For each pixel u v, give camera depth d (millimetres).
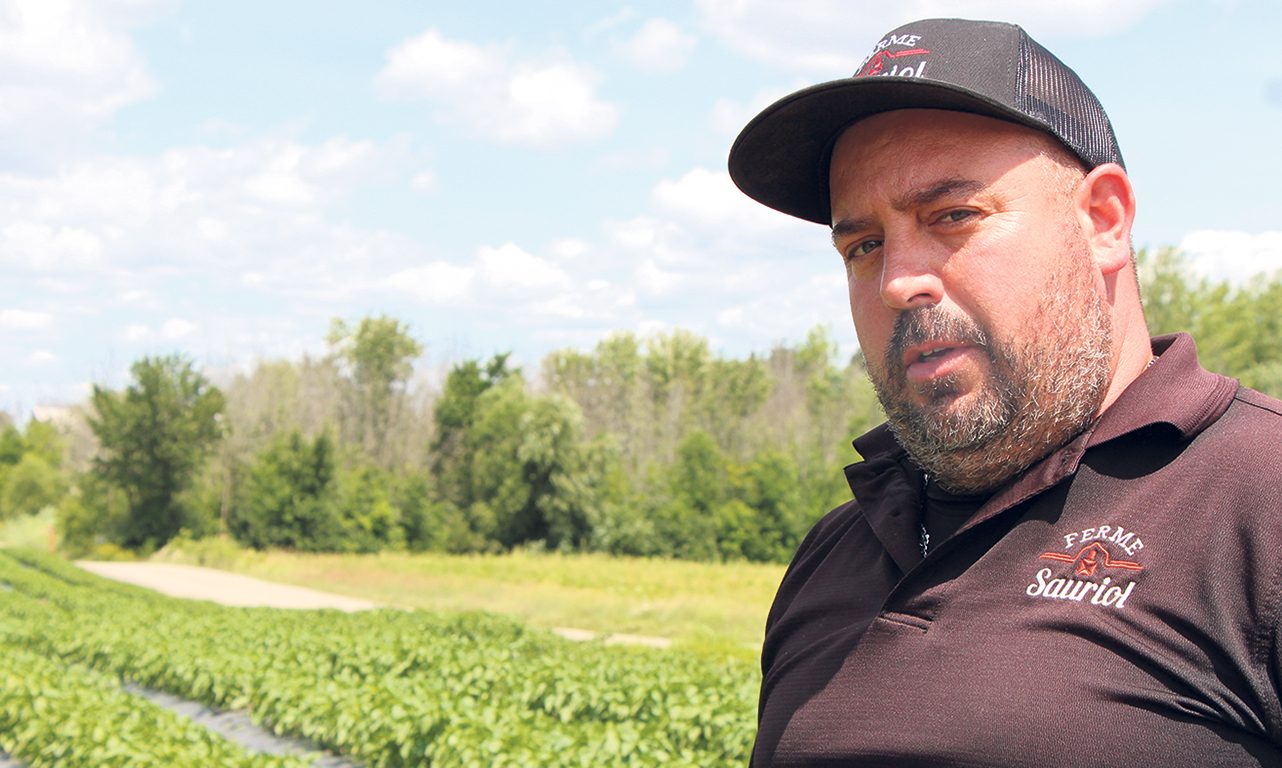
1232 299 52219
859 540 1822
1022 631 1370
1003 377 1430
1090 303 1459
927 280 1456
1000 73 1442
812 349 77875
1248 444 1330
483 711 8211
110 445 53906
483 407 53938
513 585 31516
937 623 1466
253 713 10922
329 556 46938
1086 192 1488
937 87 1408
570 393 71438
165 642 13883
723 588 29812
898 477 1773
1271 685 1227
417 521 52188
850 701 1510
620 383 73875
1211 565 1277
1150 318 50438
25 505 67875
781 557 46688
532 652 14398
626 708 8875
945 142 1452
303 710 9844
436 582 32812
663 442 63250
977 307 1437
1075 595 1352
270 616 18625
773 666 1822
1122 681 1277
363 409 68250
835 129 1598
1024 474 1469
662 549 46875
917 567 1528
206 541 47219
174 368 55469
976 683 1367
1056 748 1279
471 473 53312
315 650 12594
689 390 73188
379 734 8695
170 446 53719
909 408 1504
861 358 1645
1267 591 1230
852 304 1626
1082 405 1440
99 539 53750
